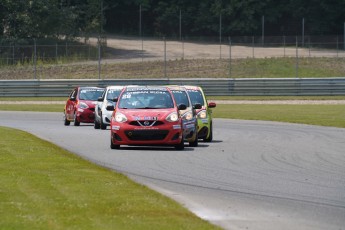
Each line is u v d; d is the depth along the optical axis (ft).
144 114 210.59
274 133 278.26
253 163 178.91
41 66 615.16
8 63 646.33
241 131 288.92
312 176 155.63
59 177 139.54
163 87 226.38
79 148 216.33
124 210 107.14
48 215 100.22
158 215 104.47
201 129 236.63
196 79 538.47
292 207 118.83
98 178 140.26
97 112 304.91
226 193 132.67
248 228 102.12
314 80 535.19
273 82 537.24
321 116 371.56
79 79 553.23
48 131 287.69
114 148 213.66
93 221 97.50
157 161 181.98
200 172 161.07
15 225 93.04
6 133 251.19
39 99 531.91
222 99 521.65
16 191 120.26
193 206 119.34
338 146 225.15
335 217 110.52
